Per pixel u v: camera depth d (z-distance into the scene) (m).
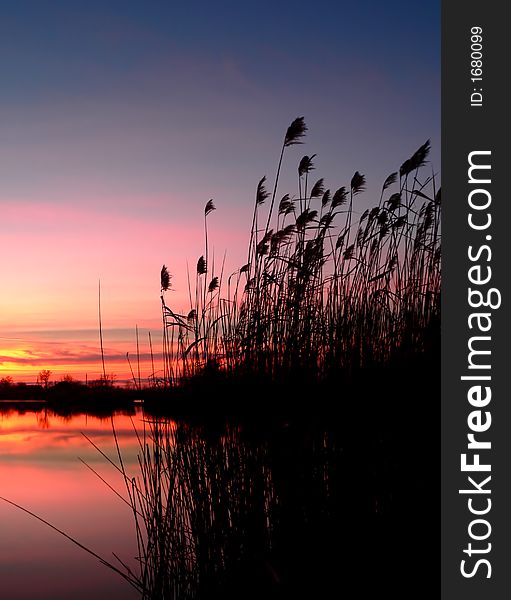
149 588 5.13
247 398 5.84
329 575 5.04
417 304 5.92
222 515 5.16
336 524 5.14
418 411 5.53
